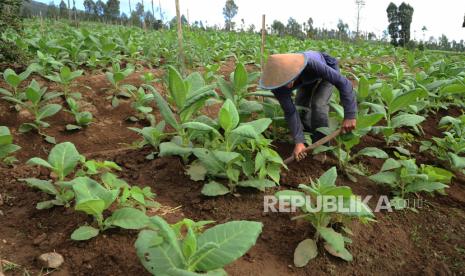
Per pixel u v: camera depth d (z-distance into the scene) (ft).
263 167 11.87
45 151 17.26
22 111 19.02
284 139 15.67
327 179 10.39
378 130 15.26
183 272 6.84
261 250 10.35
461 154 15.89
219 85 15.34
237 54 37.58
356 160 15.07
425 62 29.30
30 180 10.91
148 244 7.95
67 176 13.17
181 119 13.14
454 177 14.71
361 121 13.04
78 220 10.56
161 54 33.68
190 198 12.14
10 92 19.88
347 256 10.21
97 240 9.82
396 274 10.28
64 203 11.16
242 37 52.70
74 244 9.77
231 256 7.44
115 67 22.27
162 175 13.29
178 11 20.01
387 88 16.05
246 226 7.89
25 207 11.60
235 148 12.84
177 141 13.60
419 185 12.55
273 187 12.73
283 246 10.51
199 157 11.91
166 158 14.02
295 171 13.73
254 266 9.78
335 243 9.51
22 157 16.63
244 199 12.07
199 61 30.94
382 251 10.80
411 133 18.25
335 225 10.91
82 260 9.36
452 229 11.89
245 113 14.40
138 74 25.43
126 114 20.84
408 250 11.05
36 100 17.54
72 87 21.90
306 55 12.42
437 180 12.90
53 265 9.12
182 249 7.59
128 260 9.41
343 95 12.46
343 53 37.32
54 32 46.21
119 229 10.18
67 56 25.90
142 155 14.67
